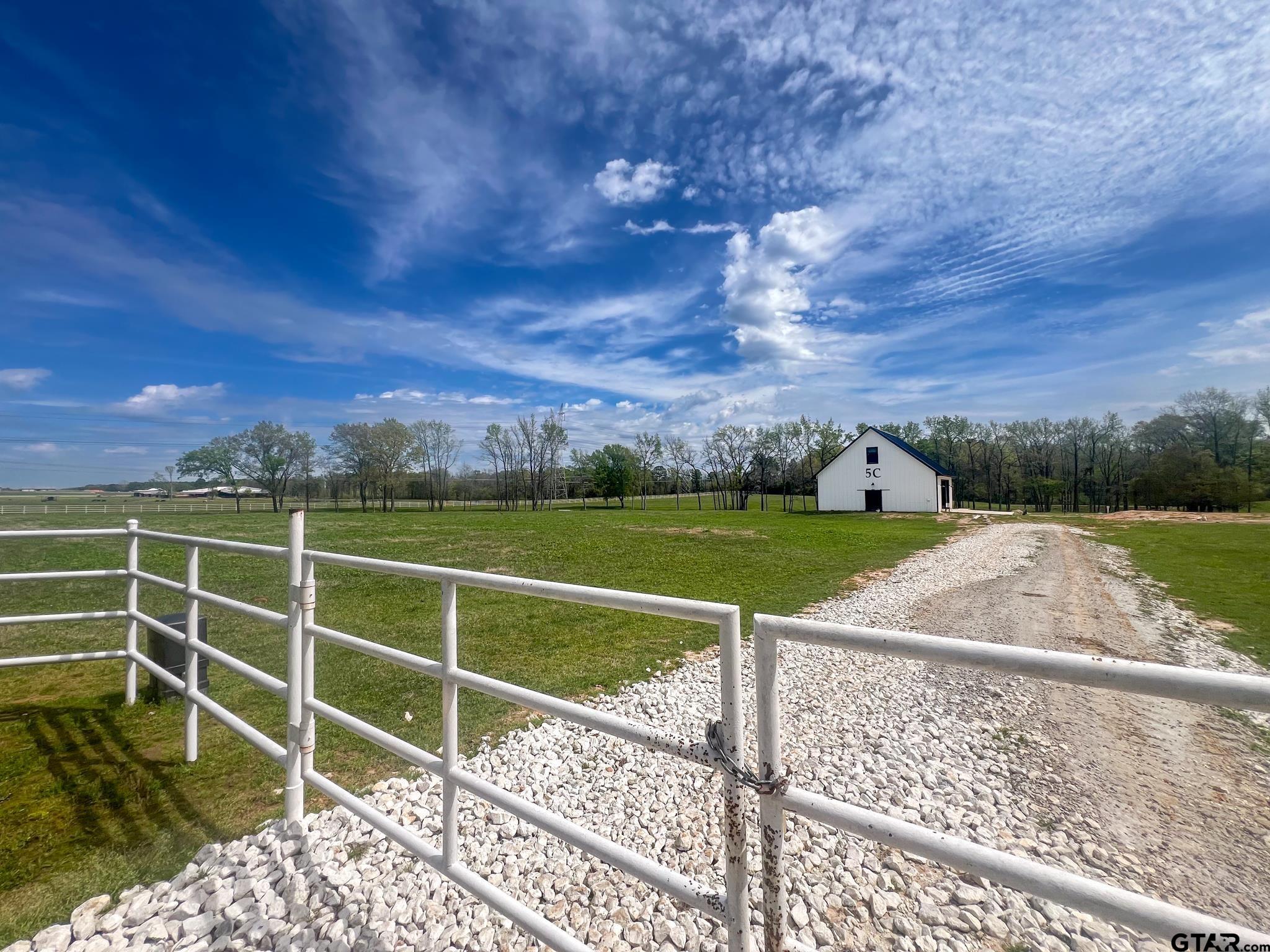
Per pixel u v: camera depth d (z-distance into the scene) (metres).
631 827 2.95
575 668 5.73
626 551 15.80
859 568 13.57
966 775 3.57
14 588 8.30
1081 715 4.61
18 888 2.22
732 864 1.28
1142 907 0.85
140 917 2.08
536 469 54.72
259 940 1.99
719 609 1.27
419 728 4.15
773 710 1.22
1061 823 3.05
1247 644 6.94
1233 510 39.09
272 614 2.58
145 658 3.80
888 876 2.58
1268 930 2.26
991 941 2.18
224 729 3.69
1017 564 14.54
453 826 1.90
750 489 53.56
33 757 3.28
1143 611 8.84
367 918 2.12
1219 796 3.32
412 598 8.92
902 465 40.75
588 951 1.50
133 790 2.96
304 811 2.83
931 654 1.03
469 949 2.02
